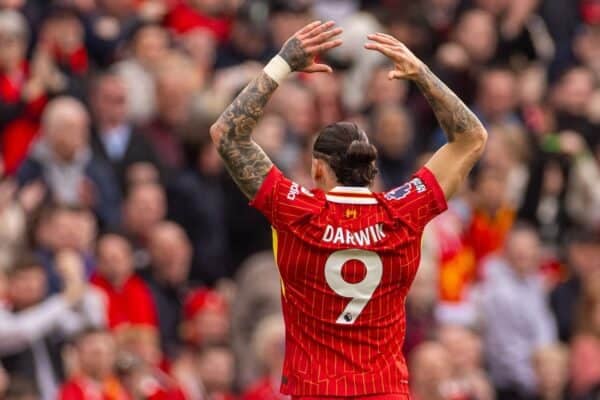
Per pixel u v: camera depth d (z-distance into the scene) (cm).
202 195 4834
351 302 2594
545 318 4931
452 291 4825
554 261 5278
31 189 4522
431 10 6247
